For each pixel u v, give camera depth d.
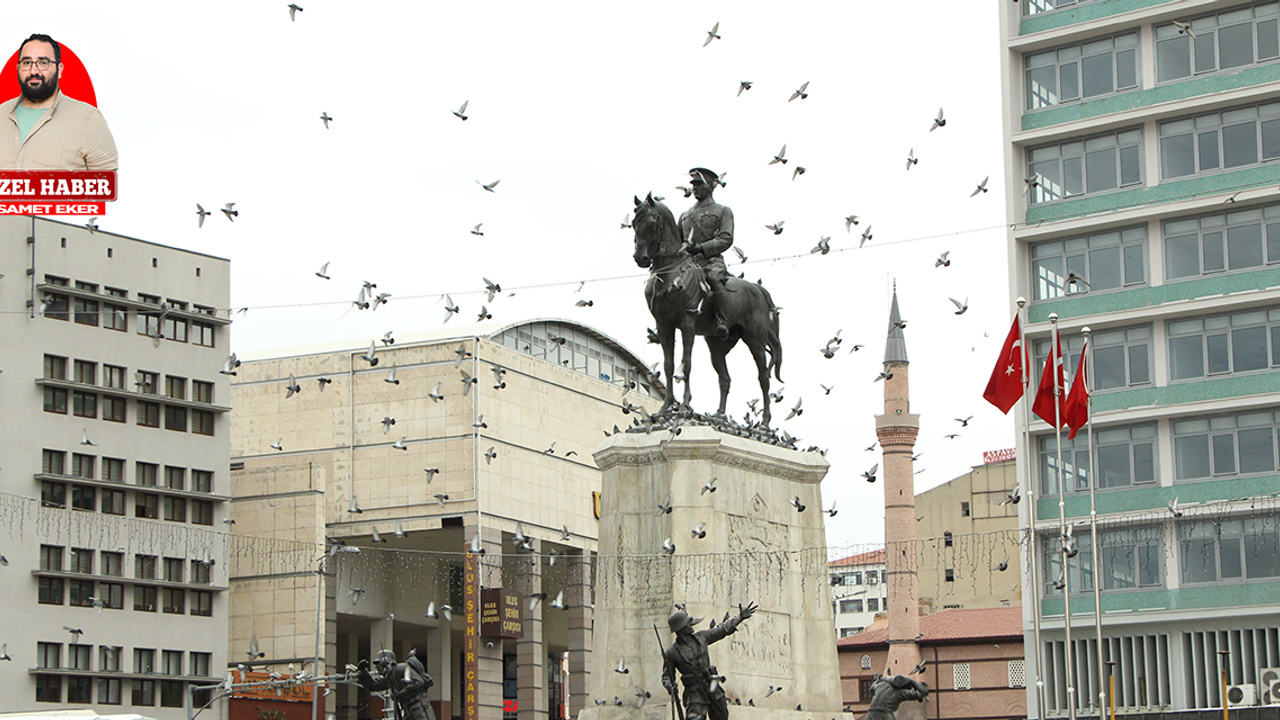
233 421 95.31
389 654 28.86
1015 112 69.31
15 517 76.56
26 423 78.06
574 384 99.88
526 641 92.62
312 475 89.38
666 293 33.91
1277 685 61.41
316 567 87.69
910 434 114.44
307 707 86.44
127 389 82.06
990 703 104.00
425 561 95.38
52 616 77.19
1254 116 65.19
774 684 32.97
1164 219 66.38
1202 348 65.06
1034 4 69.75
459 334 96.44
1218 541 63.47
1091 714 64.94
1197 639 63.69
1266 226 64.56
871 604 144.62
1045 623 65.94
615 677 32.22
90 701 77.81
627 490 33.25
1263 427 63.53
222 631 84.00
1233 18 65.75
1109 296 66.88
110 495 80.94
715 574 32.19
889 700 28.00
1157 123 66.88
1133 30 67.62
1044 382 52.69
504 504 91.94
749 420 34.59
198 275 86.00
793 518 34.72
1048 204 68.75
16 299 78.69
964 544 118.25
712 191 35.34
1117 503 65.56
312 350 97.38
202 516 84.94
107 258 82.25
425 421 91.69
